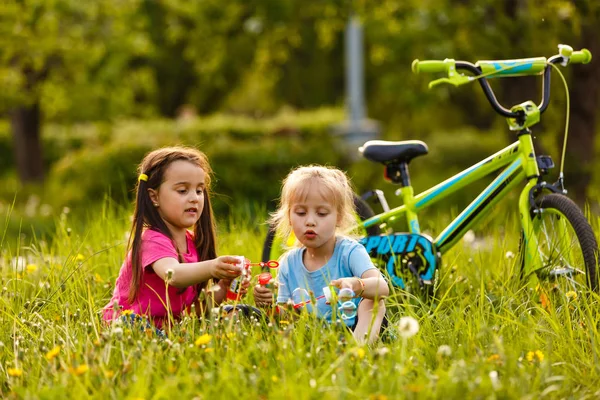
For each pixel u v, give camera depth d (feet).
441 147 77.97
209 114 127.85
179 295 16.81
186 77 120.78
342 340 13.96
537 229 19.07
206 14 71.46
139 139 61.41
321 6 64.49
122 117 91.15
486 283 19.66
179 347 13.53
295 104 134.62
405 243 19.72
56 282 18.86
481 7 49.21
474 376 12.25
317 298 16.42
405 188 21.16
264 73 104.53
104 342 13.35
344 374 12.19
